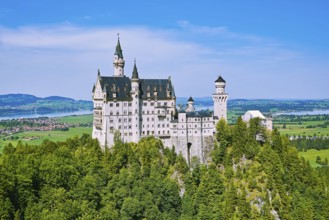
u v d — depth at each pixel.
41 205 172.50
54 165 192.12
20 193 171.88
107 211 183.12
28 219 164.00
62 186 189.00
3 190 164.00
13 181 170.00
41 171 189.50
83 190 186.88
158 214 198.50
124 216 191.12
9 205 162.50
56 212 166.12
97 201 192.12
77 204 176.38
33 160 195.38
